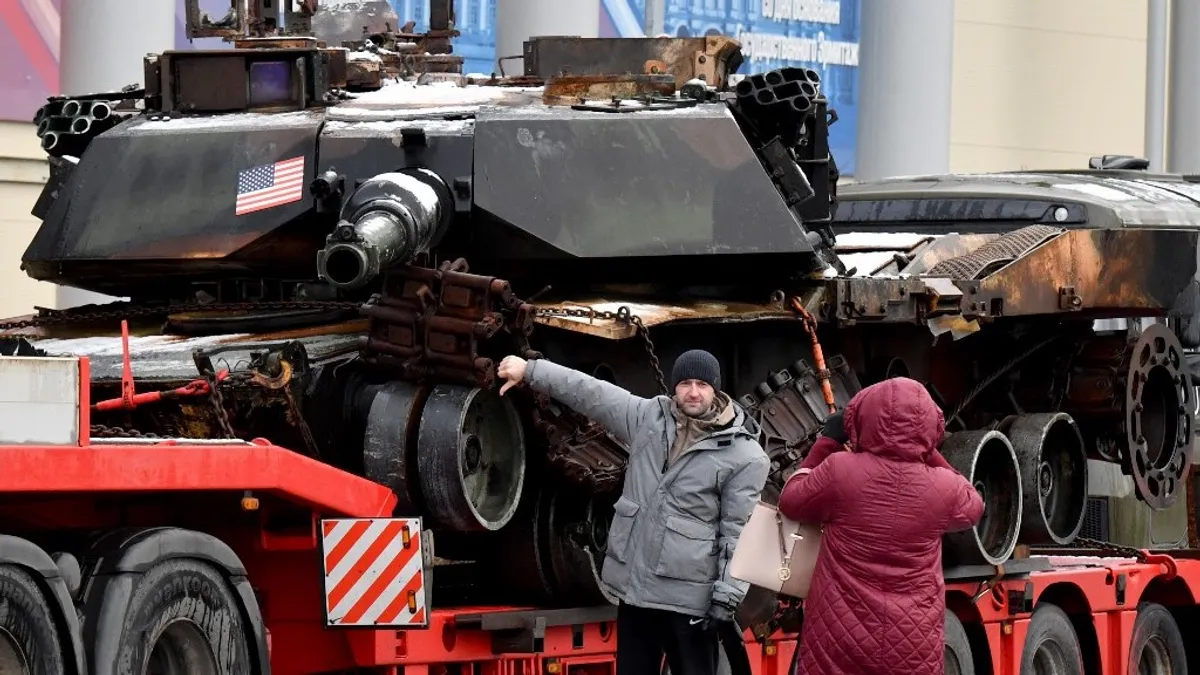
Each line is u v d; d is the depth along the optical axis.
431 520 13.80
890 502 11.38
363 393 13.89
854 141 34.41
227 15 16.58
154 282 16.52
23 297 27.27
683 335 15.77
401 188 13.91
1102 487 21.69
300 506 12.86
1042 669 18.61
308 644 13.37
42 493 10.93
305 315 14.72
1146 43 38.19
